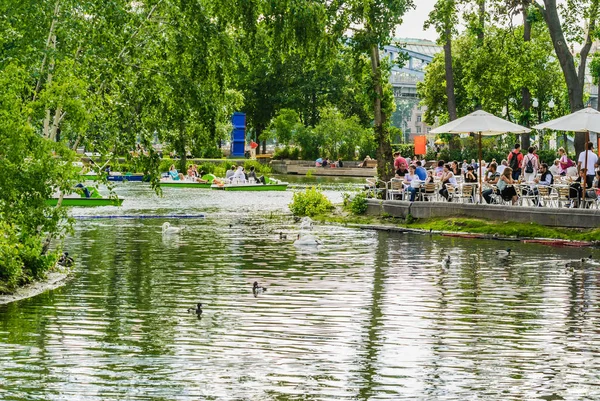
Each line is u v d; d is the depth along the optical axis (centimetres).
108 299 1992
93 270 2419
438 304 1959
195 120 2800
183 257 2703
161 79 2642
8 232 2170
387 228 3666
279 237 3288
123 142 2561
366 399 1280
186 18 2736
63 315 1816
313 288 2152
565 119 3309
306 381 1362
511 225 3344
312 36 3212
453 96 6688
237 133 10212
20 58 2309
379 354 1522
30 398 1270
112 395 1287
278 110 11988
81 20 2486
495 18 4984
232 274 2367
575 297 2056
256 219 4091
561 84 6938
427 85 8069
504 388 1337
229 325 1731
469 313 1866
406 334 1669
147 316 1811
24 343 1575
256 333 1666
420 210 3728
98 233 3375
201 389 1318
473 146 6762
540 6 4394
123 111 2562
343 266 2534
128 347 1553
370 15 4103
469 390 1325
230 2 2964
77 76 2419
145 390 1311
